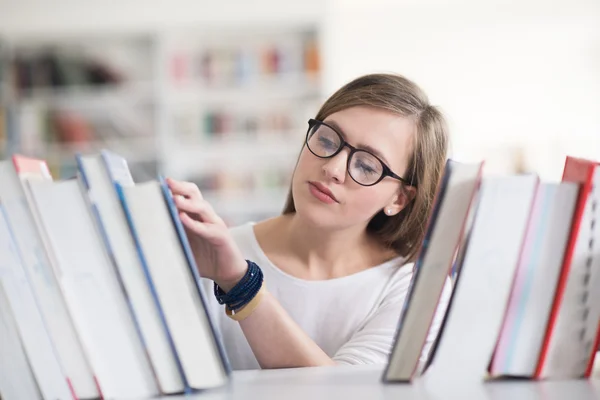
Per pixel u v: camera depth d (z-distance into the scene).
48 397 0.55
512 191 0.54
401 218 1.17
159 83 4.73
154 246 0.55
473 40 4.88
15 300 0.53
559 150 4.72
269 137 4.73
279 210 4.69
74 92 4.77
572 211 0.56
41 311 0.53
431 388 0.55
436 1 4.85
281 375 0.63
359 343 1.00
